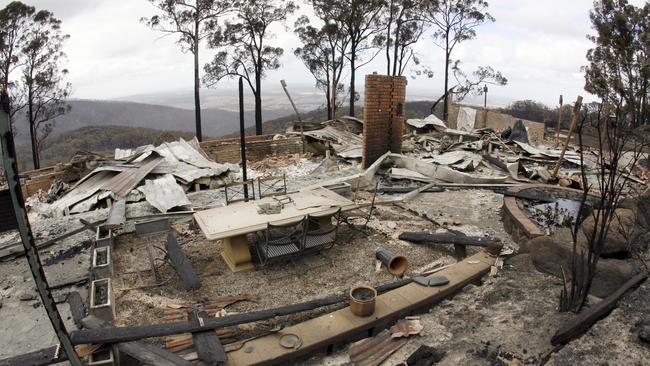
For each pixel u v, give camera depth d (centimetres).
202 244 633
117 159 1202
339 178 986
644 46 1925
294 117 5081
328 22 2684
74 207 884
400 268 527
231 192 970
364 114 1050
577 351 320
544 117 3056
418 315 430
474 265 509
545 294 427
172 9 2338
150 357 330
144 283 512
